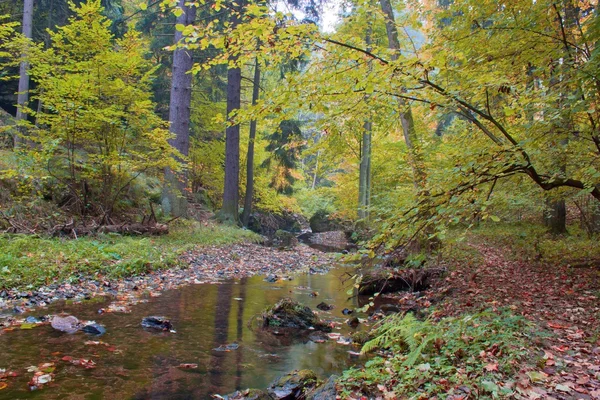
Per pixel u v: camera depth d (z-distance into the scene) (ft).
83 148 38.14
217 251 35.70
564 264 27.17
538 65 17.52
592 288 20.35
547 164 15.29
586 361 10.87
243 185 74.38
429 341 12.12
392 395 9.27
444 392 9.17
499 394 8.73
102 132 33.17
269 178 79.71
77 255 22.76
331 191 72.59
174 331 14.87
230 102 52.44
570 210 52.11
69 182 34.22
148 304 18.34
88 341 13.01
